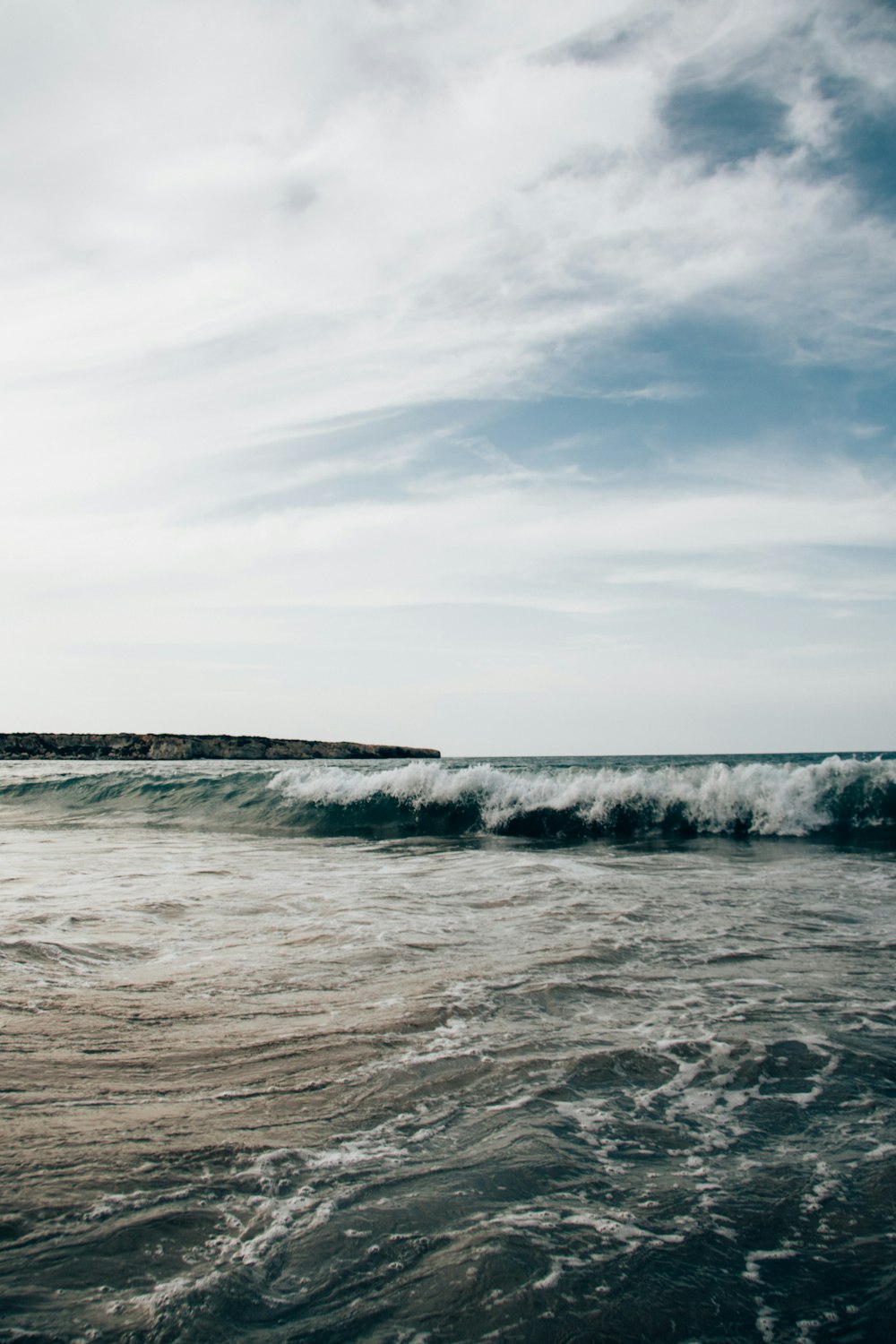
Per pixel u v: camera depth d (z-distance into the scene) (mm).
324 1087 3395
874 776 12547
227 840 13117
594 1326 2027
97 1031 4023
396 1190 2639
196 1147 2896
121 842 12961
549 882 8383
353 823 14867
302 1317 2055
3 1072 3533
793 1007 4367
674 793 13148
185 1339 1963
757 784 12789
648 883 8273
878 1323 2037
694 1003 4449
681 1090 3381
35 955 5441
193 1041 3902
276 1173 2732
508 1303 2107
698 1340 1990
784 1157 2854
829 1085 3414
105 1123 3070
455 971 5062
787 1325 2037
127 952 5559
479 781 14672
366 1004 4438
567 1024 4137
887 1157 2842
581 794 13594
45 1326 1996
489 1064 3639
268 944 5770
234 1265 2250
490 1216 2496
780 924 6316
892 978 4879
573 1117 3146
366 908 7074
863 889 7820
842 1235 2402
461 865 9773
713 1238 2391
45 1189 2613
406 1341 1978
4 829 15945
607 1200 2592
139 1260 2270
